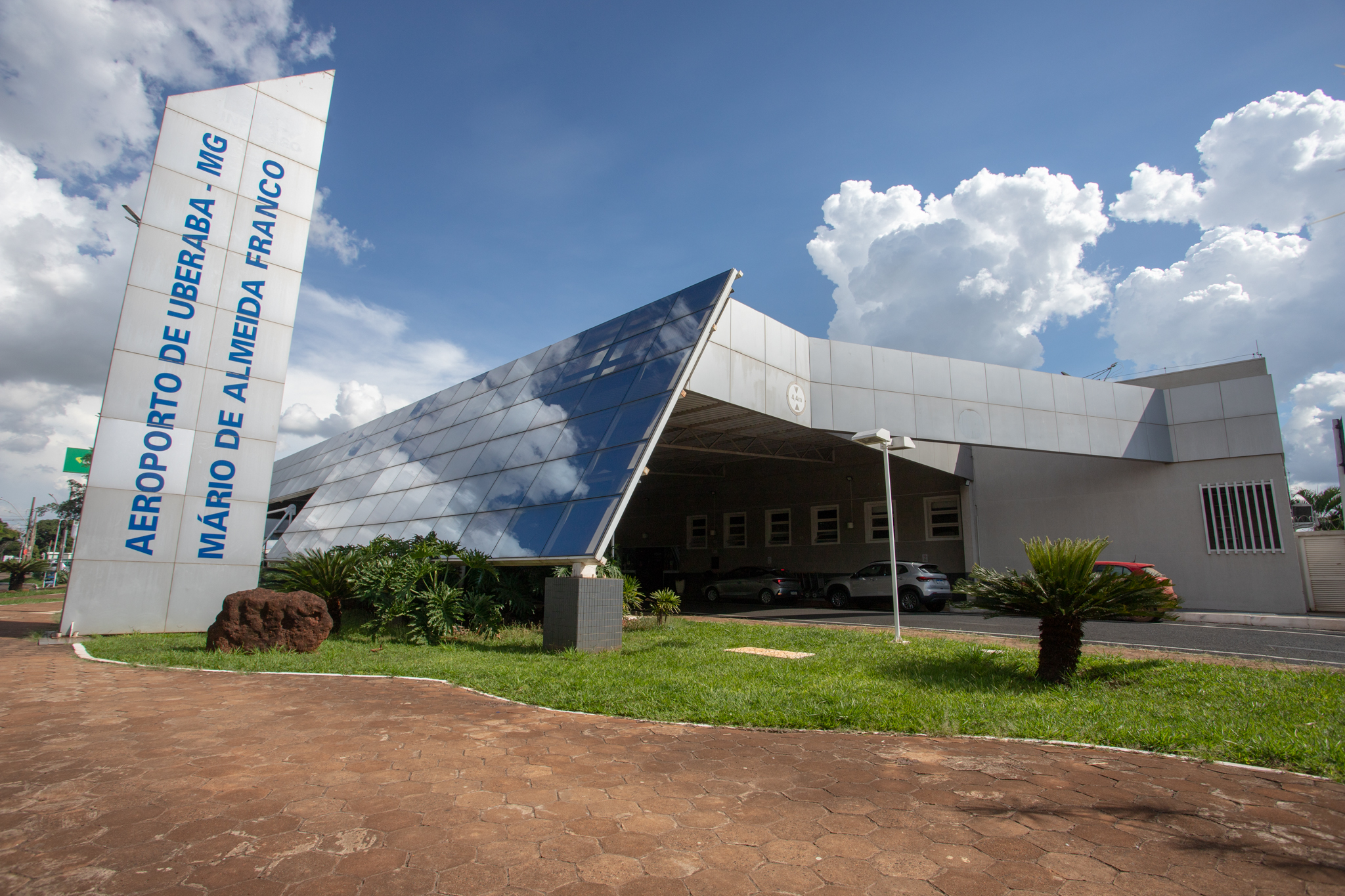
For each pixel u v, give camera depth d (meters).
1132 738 5.33
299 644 10.12
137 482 13.09
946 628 15.49
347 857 3.29
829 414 19.58
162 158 14.03
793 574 28.16
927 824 3.72
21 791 4.15
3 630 13.66
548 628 10.73
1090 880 3.07
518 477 15.28
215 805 3.96
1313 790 4.25
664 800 4.11
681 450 24.05
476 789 4.27
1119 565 16.86
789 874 3.14
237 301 14.59
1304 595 19.88
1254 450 20.66
